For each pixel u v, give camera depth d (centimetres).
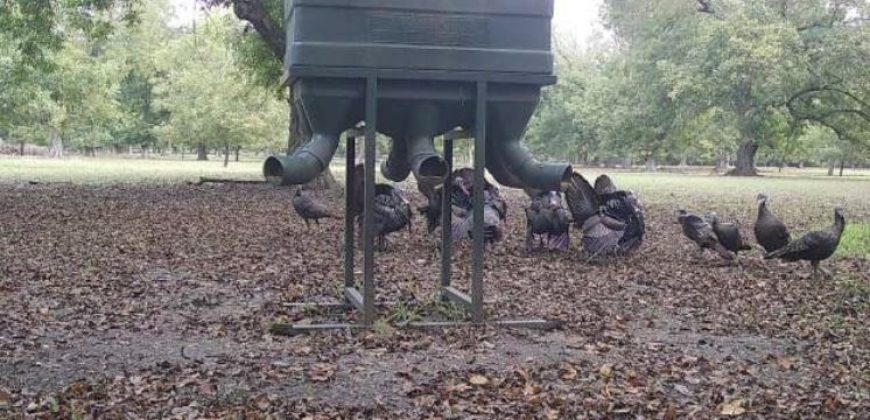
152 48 5700
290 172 742
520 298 962
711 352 736
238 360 680
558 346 744
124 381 620
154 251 1302
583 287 1043
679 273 1166
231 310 880
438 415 551
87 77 3988
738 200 2928
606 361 694
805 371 679
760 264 1264
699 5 3659
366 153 766
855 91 2855
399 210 1298
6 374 638
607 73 5875
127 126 6800
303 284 1031
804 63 2645
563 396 593
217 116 5531
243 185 3078
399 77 757
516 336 776
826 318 878
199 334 772
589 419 548
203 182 3053
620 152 5597
